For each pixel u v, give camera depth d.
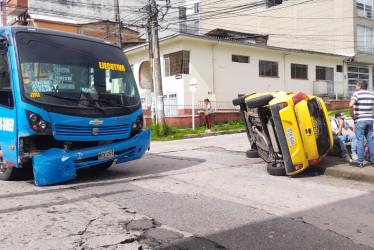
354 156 7.98
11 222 4.43
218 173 7.51
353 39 30.50
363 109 7.00
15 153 6.04
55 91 6.18
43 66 6.24
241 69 23.80
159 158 9.81
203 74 21.95
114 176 7.31
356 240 3.84
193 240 3.87
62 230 4.16
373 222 4.39
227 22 38.41
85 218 4.59
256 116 7.64
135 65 25.80
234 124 20.41
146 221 4.47
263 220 4.48
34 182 6.67
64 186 6.37
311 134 6.72
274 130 7.06
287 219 4.52
